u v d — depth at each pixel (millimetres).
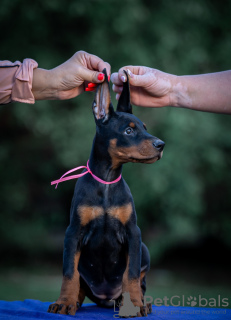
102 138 3809
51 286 12812
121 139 3760
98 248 3801
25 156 15250
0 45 13727
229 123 15055
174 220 14180
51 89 4062
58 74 4000
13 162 15148
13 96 3994
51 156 15289
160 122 13258
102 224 3752
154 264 17516
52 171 15367
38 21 13664
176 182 13648
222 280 15219
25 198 15289
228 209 16484
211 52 15266
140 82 4129
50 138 14273
